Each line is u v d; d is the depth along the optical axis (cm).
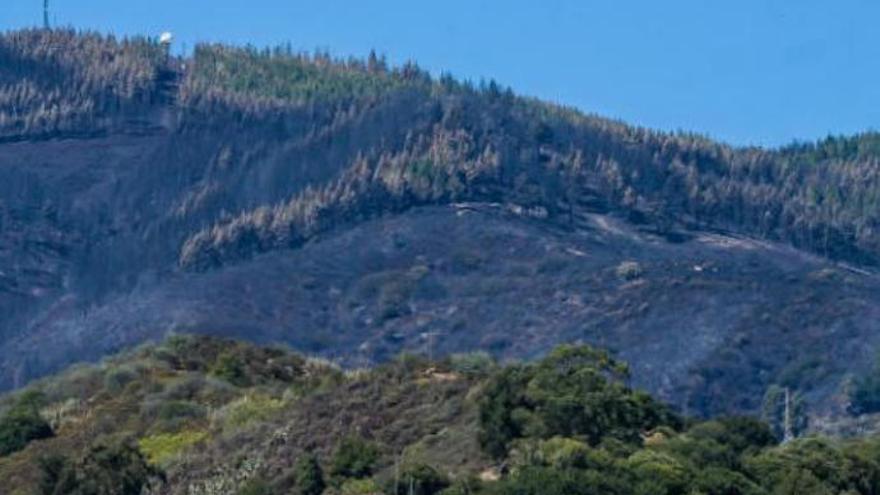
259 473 5872
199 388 7431
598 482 5016
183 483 6016
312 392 6788
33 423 7094
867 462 5716
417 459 5631
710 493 5159
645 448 5491
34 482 6341
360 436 5950
